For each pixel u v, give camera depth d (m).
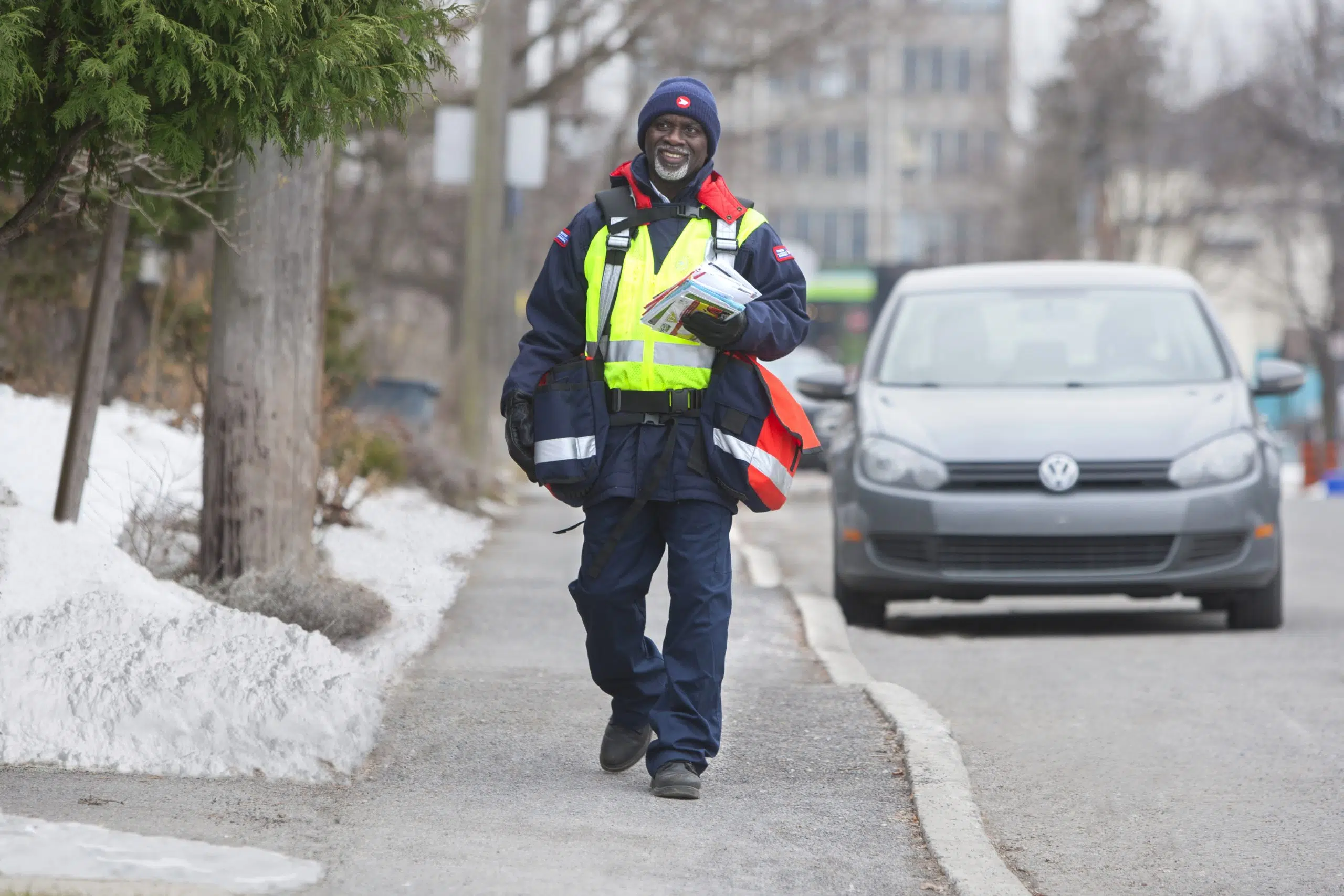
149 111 18.69
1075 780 20.67
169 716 18.12
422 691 22.94
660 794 17.95
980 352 35.72
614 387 17.66
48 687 18.17
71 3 17.52
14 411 31.48
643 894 14.67
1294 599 38.34
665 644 18.08
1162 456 31.45
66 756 17.70
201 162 19.28
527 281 118.12
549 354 18.03
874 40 101.88
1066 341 35.75
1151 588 31.38
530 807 17.44
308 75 18.42
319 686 18.72
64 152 19.89
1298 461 137.38
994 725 23.64
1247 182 143.88
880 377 35.66
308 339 26.27
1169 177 163.38
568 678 24.42
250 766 18.02
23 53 17.09
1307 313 140.38
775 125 132.50
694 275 17.05
